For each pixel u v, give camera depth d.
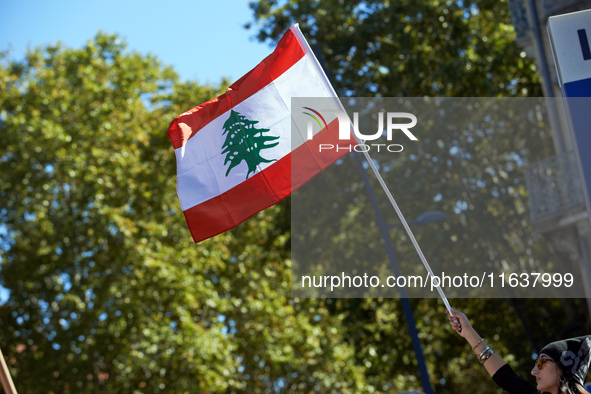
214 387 21.50
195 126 6.36
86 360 22.34
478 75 20.97
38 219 23.23
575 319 18.02
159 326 21.97
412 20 21.42
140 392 22.30
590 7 15.43
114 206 23.08
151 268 21.80
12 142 23.16
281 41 6.45
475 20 21.55
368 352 21.86
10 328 23.27
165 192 24.02
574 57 3.69
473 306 19.53
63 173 23.12
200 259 22.97
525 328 18.22
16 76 24.84
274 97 6.36
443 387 21.61
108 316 22.00
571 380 3.52
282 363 24.42
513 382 3.93
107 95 25.03
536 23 16.30
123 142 23.88
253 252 24.55
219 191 6.20
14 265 23.33
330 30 21.81
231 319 24.28
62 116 24.16
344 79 21.34
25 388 22.55
